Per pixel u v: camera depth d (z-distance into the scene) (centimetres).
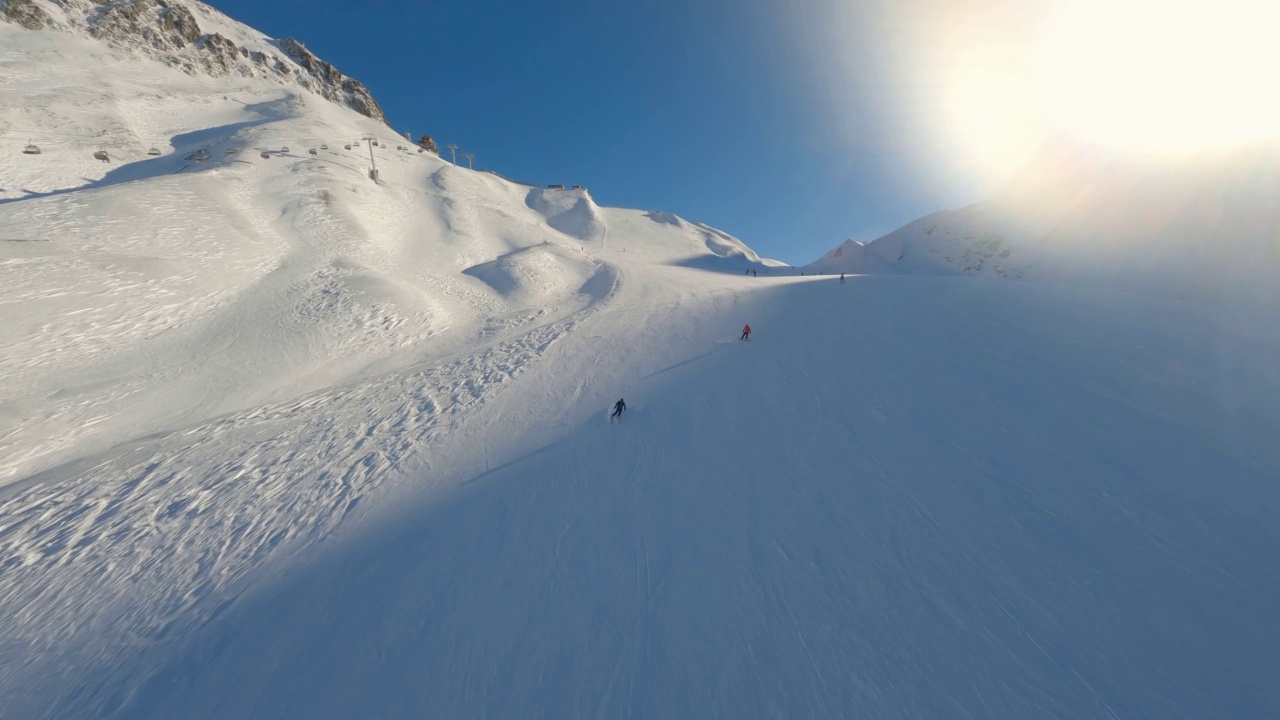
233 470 1041
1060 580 581
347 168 5000
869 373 1295
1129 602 544
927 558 634
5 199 3188
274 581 708
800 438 984
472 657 553
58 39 6625
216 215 2761
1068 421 936
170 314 1819
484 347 2019
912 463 852
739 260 7306
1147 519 662
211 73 8381
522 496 876
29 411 1244
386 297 2378
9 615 669
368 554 751
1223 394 993
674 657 532
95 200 2372
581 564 684
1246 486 704
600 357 1759
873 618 556
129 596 696
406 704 507
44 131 4400
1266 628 497
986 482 779
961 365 1276
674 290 3369
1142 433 870
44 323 1527
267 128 5834
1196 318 1595
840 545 672
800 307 2302
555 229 7581
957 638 522
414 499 905
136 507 914
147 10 8194
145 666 577
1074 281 2919
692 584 629
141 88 6475
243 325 1894
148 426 1301
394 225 4144
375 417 1315
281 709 513
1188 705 438
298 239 2958
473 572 687
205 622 639
